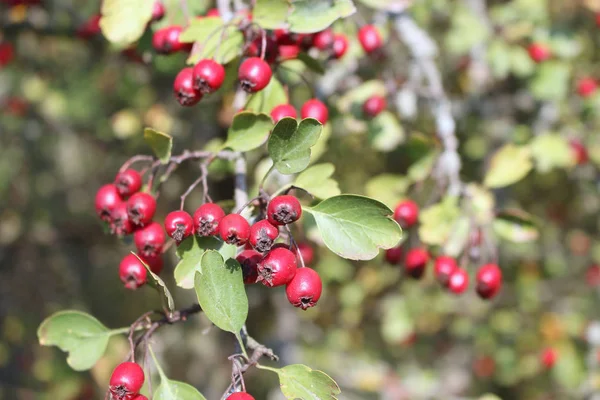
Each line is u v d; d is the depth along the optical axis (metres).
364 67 0.62
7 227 1.09
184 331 1.13
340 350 1.01
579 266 1.12
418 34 0.57
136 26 0.48
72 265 1.12
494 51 0.75
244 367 0.40
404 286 0.97
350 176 0.94
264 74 0.43
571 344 0.91
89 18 0.69
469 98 0.86
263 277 0.40
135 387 0.41
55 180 1.20
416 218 0.53
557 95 0.74
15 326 1.03
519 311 1.02
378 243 0.41
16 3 0.66
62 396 0.89
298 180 0.44
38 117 0.97
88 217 1.19
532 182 1.03
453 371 1.09
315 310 1.01
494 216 0.53
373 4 0.54
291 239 0.41
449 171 0.54
